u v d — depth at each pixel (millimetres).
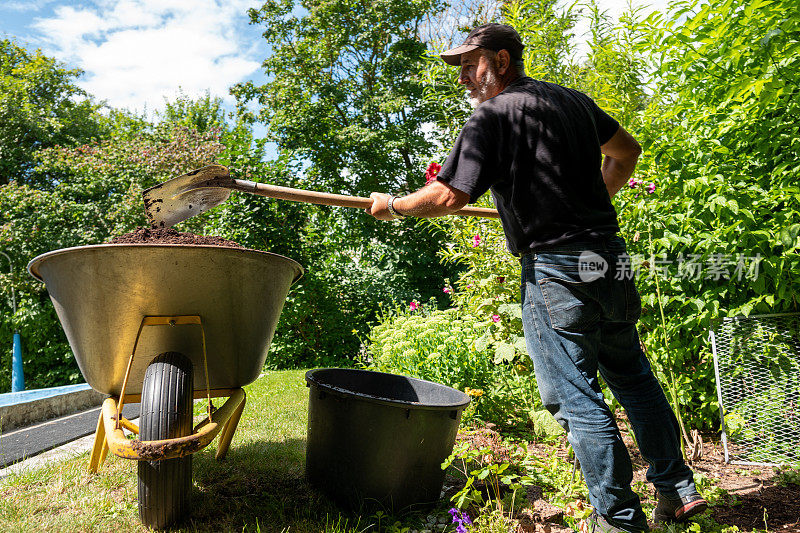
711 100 3449
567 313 1827
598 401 1831
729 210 3199
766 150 3176
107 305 2205
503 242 3936
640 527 1797
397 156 15016
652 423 2086
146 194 2529
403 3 14531
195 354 2404
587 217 1866
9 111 19172
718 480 2820
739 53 2961
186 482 2229
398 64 14602
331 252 12305
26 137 20000
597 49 4180
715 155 3404
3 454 3580
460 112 4922
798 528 2180
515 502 2363
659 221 3508
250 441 3471
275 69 15852
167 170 12820
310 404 2670
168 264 2150
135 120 21109
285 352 10648
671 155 3480
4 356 13430
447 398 2857
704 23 3105
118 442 2008
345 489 2408
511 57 2074
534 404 3682
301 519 2289
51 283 2357
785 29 2682
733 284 3377
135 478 2768
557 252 1848
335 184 14539
